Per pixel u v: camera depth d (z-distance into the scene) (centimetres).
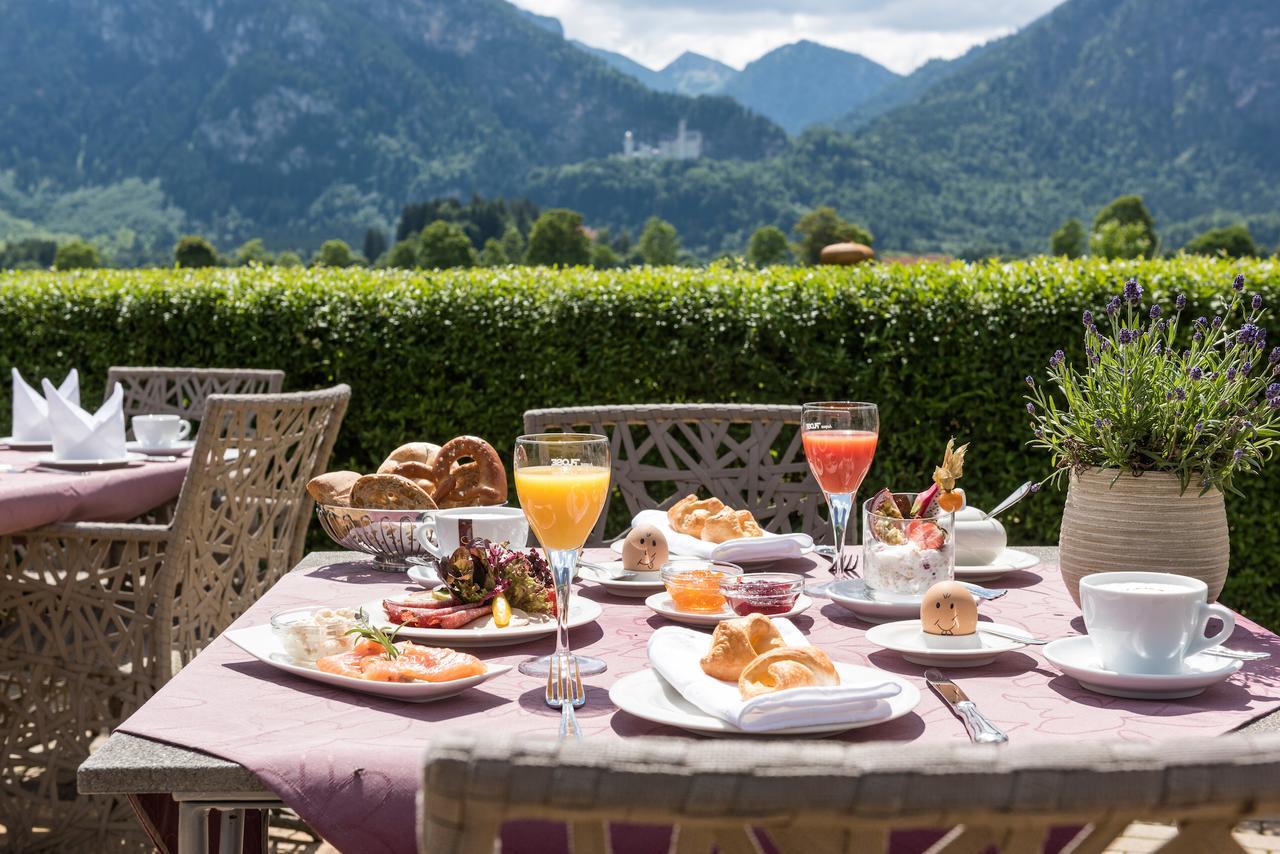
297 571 157
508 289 441
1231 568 383
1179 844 45
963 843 45
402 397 445
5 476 240
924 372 401
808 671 92
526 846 69
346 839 78
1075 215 14900
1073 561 128
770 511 227
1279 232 14750
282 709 95
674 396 427
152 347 462
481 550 125
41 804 230
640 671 103
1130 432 122
